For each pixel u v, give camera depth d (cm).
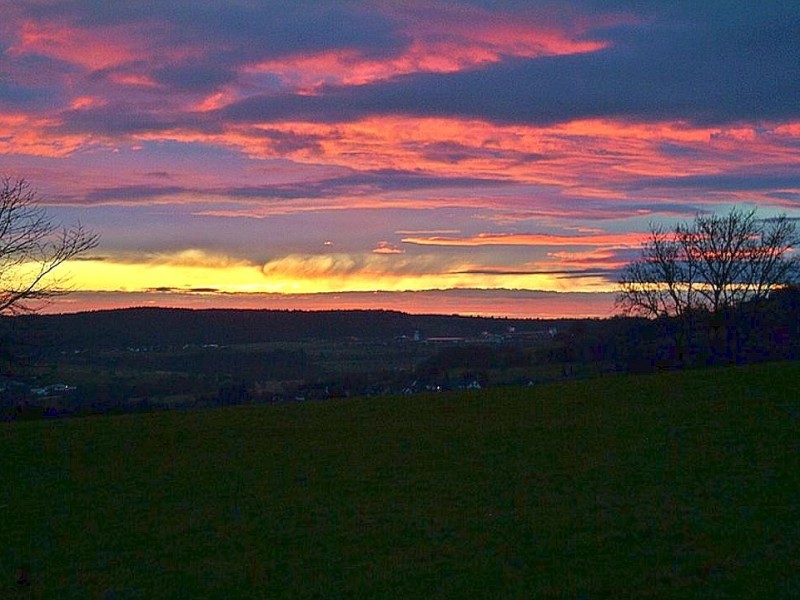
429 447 2053
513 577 1066
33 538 1375
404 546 1233
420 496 1551
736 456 1736
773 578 1004
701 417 2217
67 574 1180
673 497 1433
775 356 4616
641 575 1043
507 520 1343
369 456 1978
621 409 2439
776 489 1448
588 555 1139
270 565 1177
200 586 1103
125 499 1636
